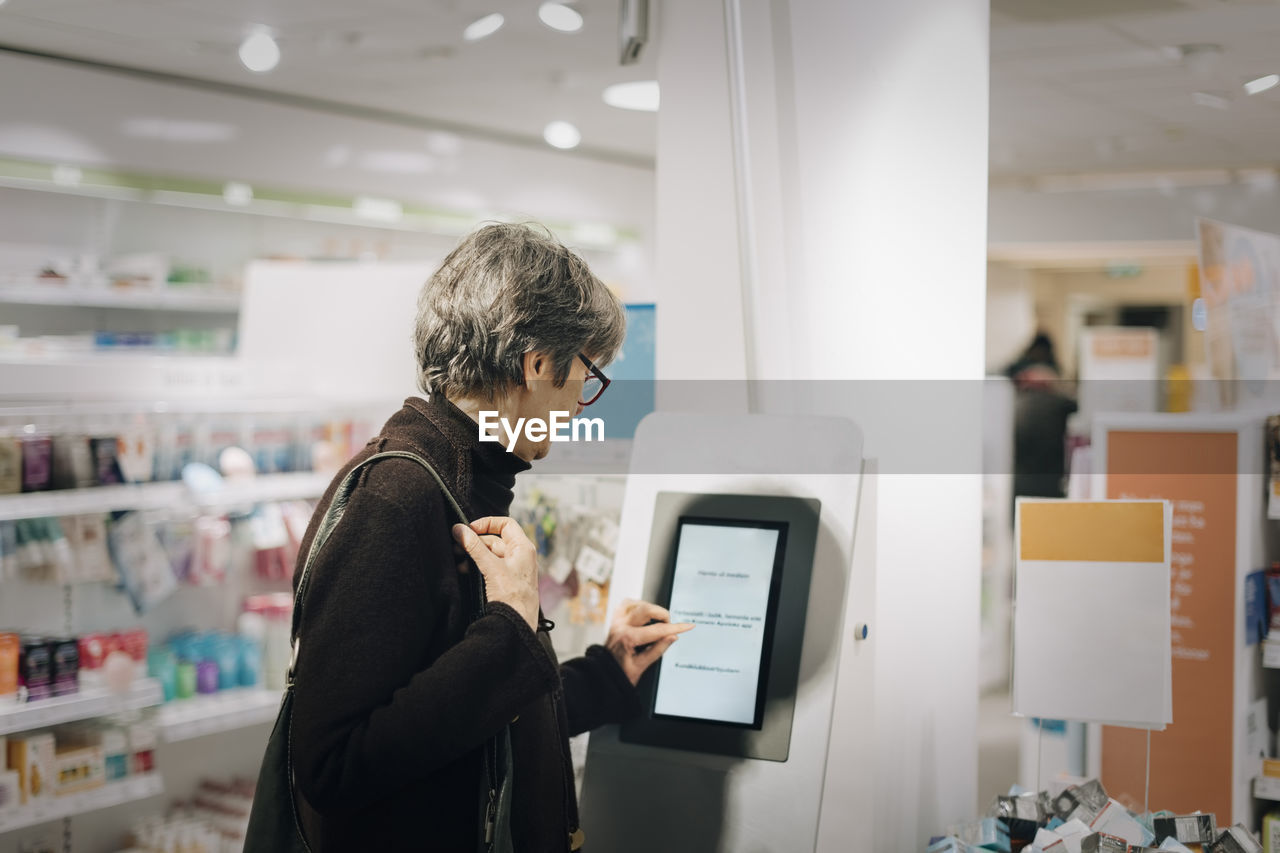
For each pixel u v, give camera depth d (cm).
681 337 277
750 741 188
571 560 292
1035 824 212
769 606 194
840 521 194
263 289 464
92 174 650
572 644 297
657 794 192
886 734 247
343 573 126
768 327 263
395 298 441
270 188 735
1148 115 380
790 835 182
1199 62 331
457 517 138
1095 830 201
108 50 624
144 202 687
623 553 212
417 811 135
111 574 374
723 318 270
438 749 124
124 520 377
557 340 144
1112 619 208
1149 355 688
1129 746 295
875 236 248
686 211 275
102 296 640
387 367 437
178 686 401
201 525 400
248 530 410
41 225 647
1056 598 211
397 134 805
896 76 244
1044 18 310
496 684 128
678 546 206
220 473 395
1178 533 286
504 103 759
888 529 250
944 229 240
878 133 246
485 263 143
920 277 243
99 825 392
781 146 260
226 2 532
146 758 378
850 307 251
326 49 618
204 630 425
